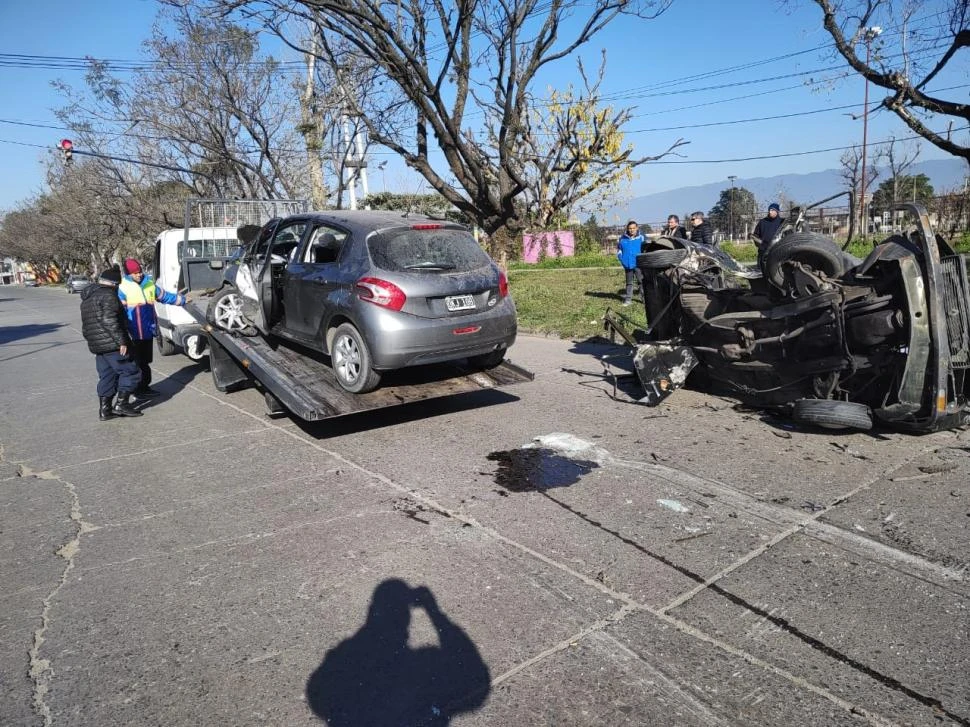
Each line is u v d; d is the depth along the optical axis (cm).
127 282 909
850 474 496
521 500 487
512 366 734
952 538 396
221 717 283
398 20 1700
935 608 332
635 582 370
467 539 431
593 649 314
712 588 361
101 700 297
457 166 1964
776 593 353
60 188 4488
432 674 304
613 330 803
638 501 474
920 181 4369
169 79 2361
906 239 525
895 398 534
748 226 3969
